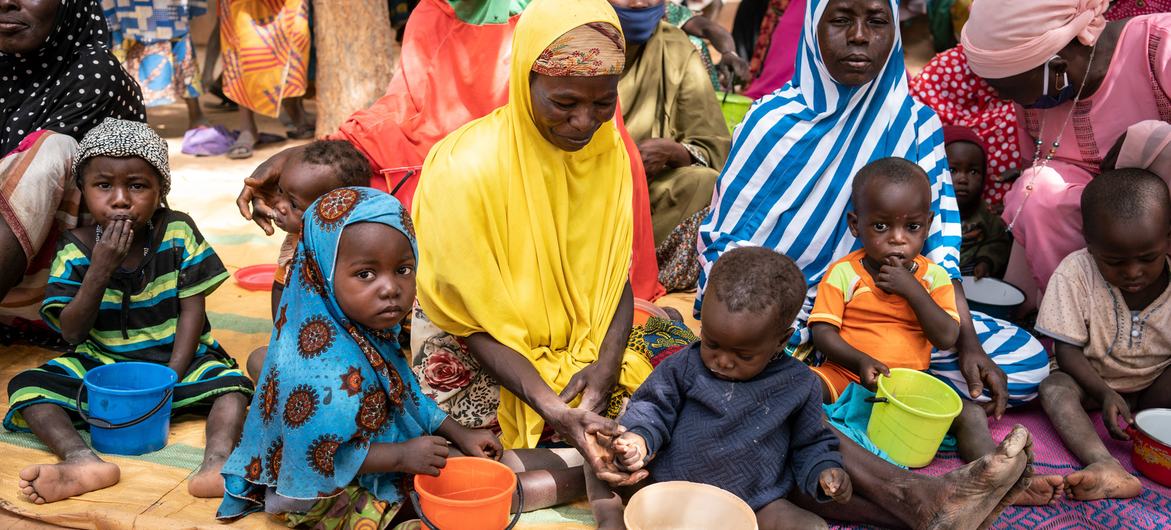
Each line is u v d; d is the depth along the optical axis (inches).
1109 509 106.8
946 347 120.3
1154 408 123.2
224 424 112.5
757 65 295.4
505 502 92.7
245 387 119.3
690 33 247.8
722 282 94.0
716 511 92.7
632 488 102.4
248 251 187.3
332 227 92.0
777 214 138.0
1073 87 140.3
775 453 98.9
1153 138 126.3
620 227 119.7
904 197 118.3
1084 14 131.0
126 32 268.5
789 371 98.8
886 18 127.6
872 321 125.0
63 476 100.3
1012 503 103.3
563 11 103.1
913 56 354.0
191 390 117.9
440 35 157.2
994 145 179.8
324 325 94.1
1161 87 134.4
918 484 97.0
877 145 135.3
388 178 150.1
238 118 316.2
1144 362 126.6
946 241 133.5
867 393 121.9
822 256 138.7
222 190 227.0
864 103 135.0
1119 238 117.6
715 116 189.8
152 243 121.2
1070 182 145.4
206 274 123.1
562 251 115.0
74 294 117.0
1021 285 156.8
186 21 274.5
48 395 112.0
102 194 114.7
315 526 96.4
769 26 291.4
